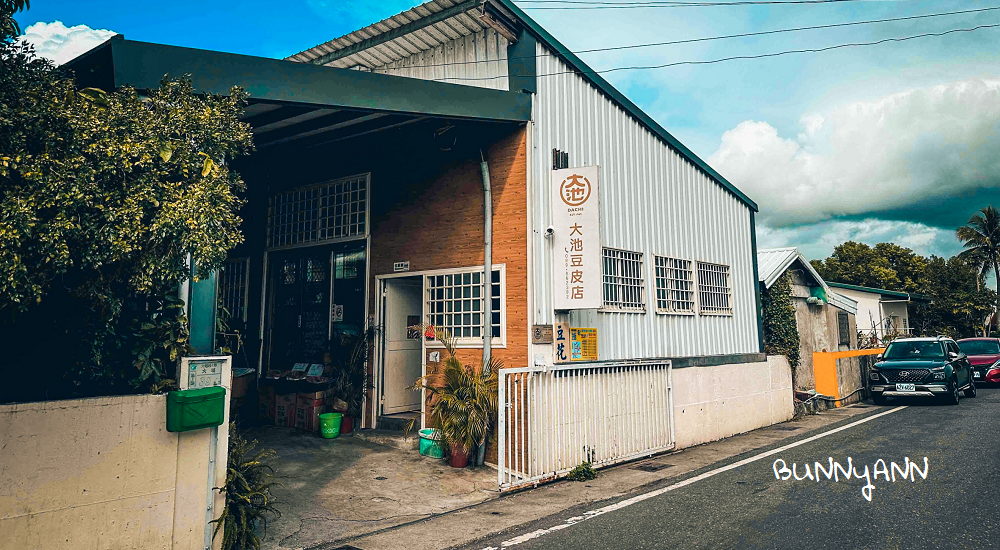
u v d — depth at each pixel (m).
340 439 9.38
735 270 13.77
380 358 9.91
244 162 11.14
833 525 5.38
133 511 4.42
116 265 4.41
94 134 4.10
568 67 9.71
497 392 8.03
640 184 10.96
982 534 5.04
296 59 11.94
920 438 9.70
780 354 14.77
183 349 4.90
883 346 24.25
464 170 9.32
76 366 4.62
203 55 5.73
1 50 4.05
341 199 10.80
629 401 8.99
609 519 5.81
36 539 3.97
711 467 8.23
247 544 5.12
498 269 8.74
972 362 19.69
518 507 6.39
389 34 10.41
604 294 9.70
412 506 6.46
